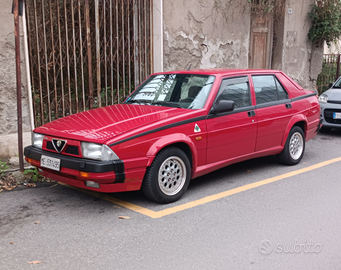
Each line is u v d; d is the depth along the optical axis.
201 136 4.64
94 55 7.66
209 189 5.03
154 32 8.45
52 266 3.11
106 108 5.14
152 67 8.41
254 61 11.75
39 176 5.36
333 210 4.29
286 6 11.77
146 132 4.12
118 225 3.90
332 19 12.45
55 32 7.04
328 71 14.70
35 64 6.76
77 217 4.11
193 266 3.11
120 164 3.91
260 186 5.13
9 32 6.04
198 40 9.51
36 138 4.55
